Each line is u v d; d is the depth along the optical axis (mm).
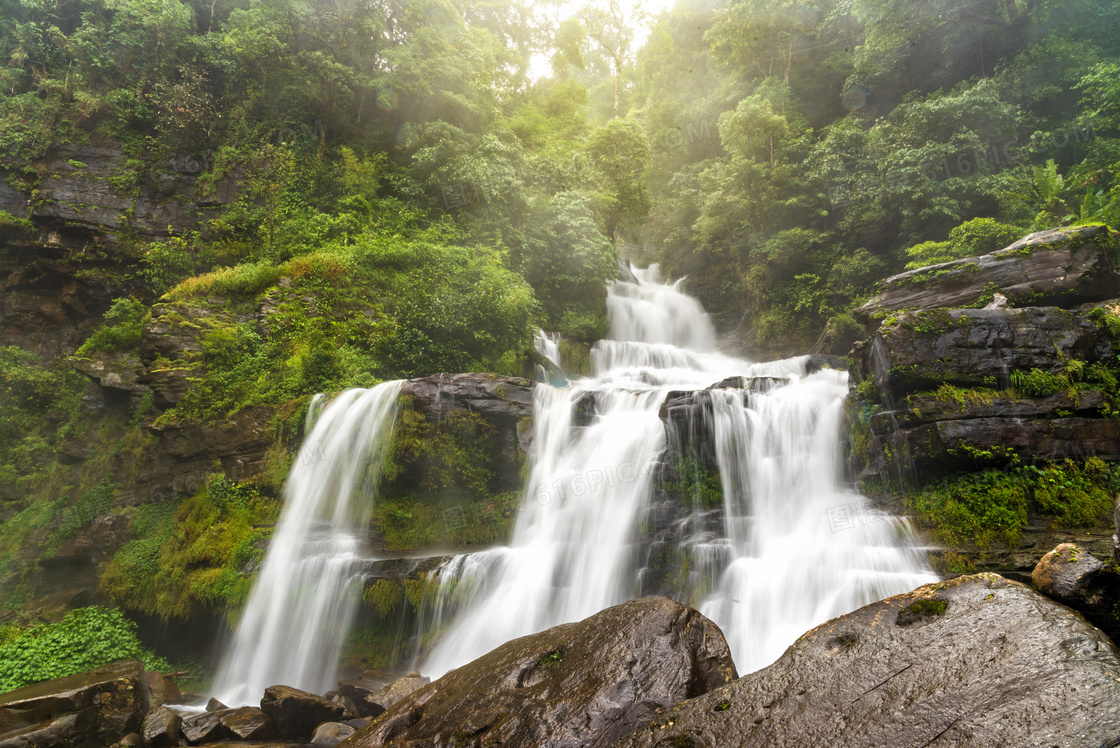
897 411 8695
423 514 11219
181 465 13234
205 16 26906
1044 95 19422
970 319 8789
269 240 19906
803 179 22719
